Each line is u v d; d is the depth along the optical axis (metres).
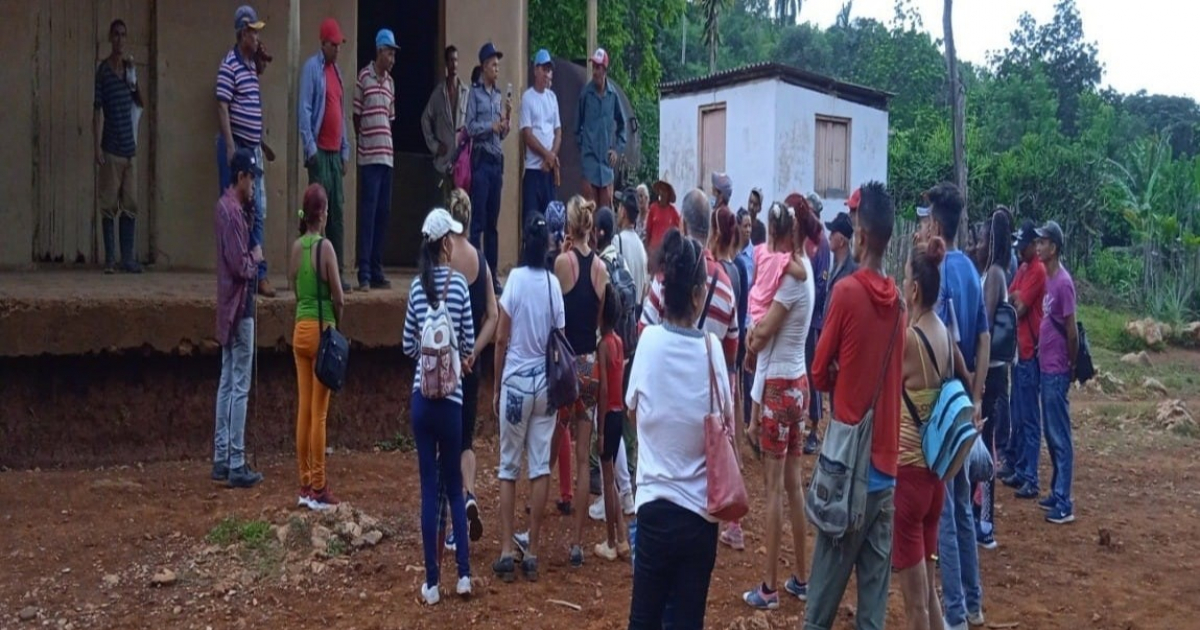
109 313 8.55
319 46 11.62
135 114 10.52
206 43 11.28
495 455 9.97
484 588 6.59
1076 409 14.31
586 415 7.08
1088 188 29.75
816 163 22.81
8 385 8.47
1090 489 10.00
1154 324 21.89
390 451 9.91
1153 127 50.78
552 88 15.01
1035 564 7.62
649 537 4.54
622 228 8.79
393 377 10.10
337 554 6.95
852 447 4.82
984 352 6.55
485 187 10.88
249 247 8.22
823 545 4.98
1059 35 51.78
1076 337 8.62
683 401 4.52
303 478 7.67
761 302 6.55
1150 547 8.13
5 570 6.50
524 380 6.70
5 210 10.38
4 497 7.75
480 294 7.01
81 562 6.67
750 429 6.55
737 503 4.42
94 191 10.86
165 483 8.29
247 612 6.11
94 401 8.77
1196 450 11.97
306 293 7.59
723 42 53.94
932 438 5.01
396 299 9.80
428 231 6.33
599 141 12.32
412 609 6.23
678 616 4.57
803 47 55.94
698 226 7.80
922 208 6.62
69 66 10.66
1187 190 26.73
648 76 29.70
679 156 24.45
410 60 13.89
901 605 6.71
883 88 48.69
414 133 14.05
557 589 6.65
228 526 7.18
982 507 7.91
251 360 8.34
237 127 9.30
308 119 9.35
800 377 6.48
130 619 5.95
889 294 4.87
